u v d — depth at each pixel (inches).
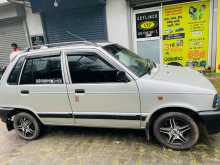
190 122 119.0
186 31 287.7
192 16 279.0
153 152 126.2
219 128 115.3
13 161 133.2
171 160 117.2
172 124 124.0
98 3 295.0
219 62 275.0
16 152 144.3
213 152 120.9
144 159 120.3
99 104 131.6
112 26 319.3
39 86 143.0
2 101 156.3
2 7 363.3
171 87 117.6
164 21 295.1
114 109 129.5
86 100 133.3
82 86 132.2
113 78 127.5
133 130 155.5
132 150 130.3
